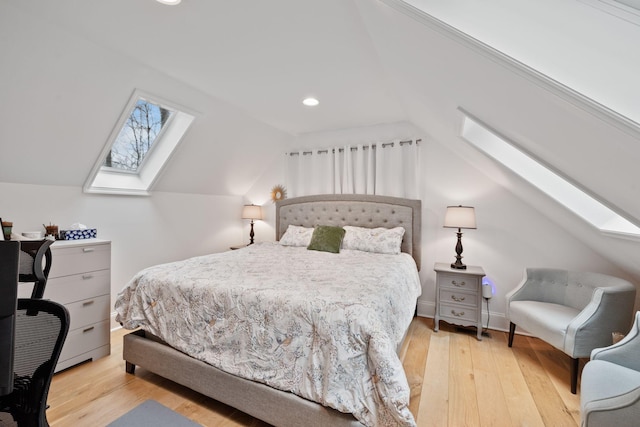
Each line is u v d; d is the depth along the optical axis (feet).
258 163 14.05
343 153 12.60
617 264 7.95
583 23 2.27
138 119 9.75
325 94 9.15
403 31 4.10
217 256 9.41
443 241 10.87
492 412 5.74
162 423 5.39
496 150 6.81
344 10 5.15
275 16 5.36
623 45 2.16
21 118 6.45
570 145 3.48
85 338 7.44
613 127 2.33
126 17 5.40
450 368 7.38
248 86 8.59
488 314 10.08
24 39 5.49
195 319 6.00
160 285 6.54
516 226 9.77
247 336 5.41
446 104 5.76
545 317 7.23
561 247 9.16
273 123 12.01
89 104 7.25
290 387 4.87
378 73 7.70
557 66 2.38
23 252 3.35
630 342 4.74
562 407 5.90
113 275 9.66
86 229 8.27
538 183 6.39
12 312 1.70
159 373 6.33
